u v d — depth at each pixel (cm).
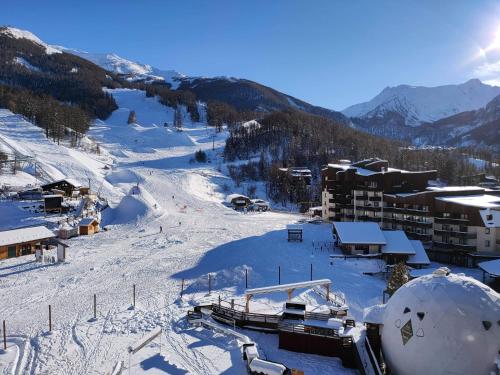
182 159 19525
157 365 3028
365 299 4641
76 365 3077
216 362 3070
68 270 5816
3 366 3089
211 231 8712
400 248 6519
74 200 10812
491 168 19038
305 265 6016
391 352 2381
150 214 10031
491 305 2183
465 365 2064
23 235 6769
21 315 4131
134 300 4397
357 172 9038
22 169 12875
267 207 12888
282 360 3098
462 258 6769
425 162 17962
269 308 4200
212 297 4619
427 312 2219
